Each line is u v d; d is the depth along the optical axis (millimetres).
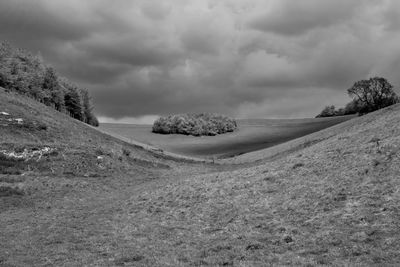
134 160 66438
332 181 24078
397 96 113375
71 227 25219
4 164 46375
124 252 18328
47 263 17125
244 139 153500
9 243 21219
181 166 76250
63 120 82938
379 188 20484
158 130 171250
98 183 45406
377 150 26141
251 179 31297
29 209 32094
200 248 18141
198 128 167250
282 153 71000
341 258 14594
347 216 18531
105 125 187000
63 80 137750
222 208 25422
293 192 24656
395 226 16297
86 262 17016
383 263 13508
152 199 32062
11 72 101938
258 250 16719
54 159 51062
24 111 71562
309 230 18219
